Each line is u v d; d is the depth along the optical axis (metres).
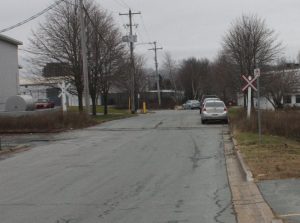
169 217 8.87
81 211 9.53
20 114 33.28
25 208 9.93
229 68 49.19
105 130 31.31
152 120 41.06
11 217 9.15
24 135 29.41
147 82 104.62
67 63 43.28
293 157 15.45
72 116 33.91
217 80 72.38
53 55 43.31
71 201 10.52
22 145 23.45
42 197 11.07
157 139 24.42
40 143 24.50
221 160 16.69
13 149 21.84
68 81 43.56
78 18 42.84
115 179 13.29
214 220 8.56
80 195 11.18
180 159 17.08
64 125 33.03
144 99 89.19
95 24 44.91
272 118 25.27
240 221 8.38
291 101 71.75
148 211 9.40
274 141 20.64
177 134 27.05
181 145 21.53
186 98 114.31
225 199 10.34
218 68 63.47
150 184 12.41
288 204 9.16
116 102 84.69
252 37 46.97
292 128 24.25
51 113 33.56
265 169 13.22
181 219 8.70
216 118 35.41
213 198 10.49
